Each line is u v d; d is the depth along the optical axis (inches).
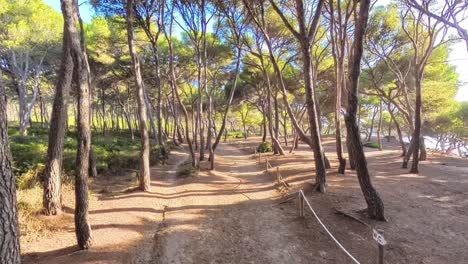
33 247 272.4
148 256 266.7
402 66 858.8
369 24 738.8
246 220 362.9
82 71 280.4
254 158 937.5
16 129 1162.0
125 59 983.0
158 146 863.1
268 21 774.5
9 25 843.4
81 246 269.4
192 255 274.2
